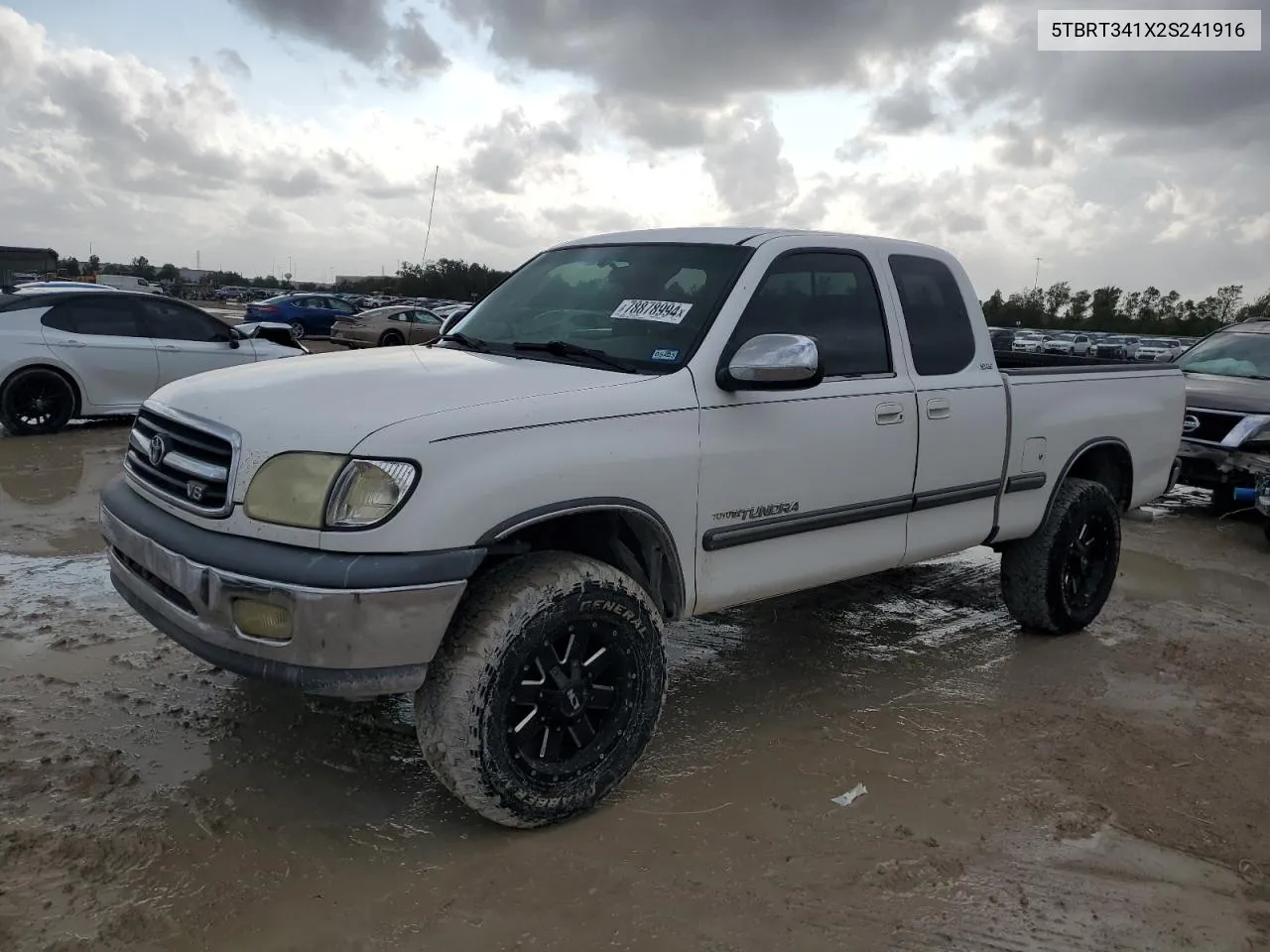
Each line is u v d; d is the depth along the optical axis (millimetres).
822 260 4012
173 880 2770
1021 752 3893
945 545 4465
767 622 5355
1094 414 5148
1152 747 3996
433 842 3037
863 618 5496
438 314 26594
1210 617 5824
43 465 8438
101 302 10320
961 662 4875
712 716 4109
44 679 4023
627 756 3279
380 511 2725
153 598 3121
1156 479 5711
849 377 3982
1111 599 6102
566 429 3053
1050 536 5000
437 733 2893
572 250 4477
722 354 3520
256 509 2809
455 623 2934
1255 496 7609
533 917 2705
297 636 2699
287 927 2602
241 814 3117
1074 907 2895
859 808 3385
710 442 3414
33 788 3188
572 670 3102
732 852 3076
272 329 11648
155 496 3182
